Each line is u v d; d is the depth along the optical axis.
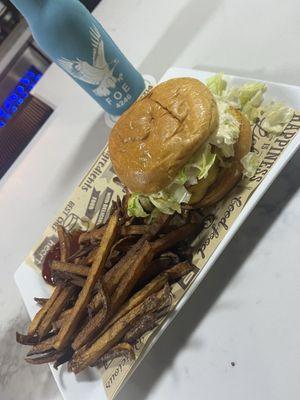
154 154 0.26
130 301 0.26
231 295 0.26
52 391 0.32
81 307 0.27
